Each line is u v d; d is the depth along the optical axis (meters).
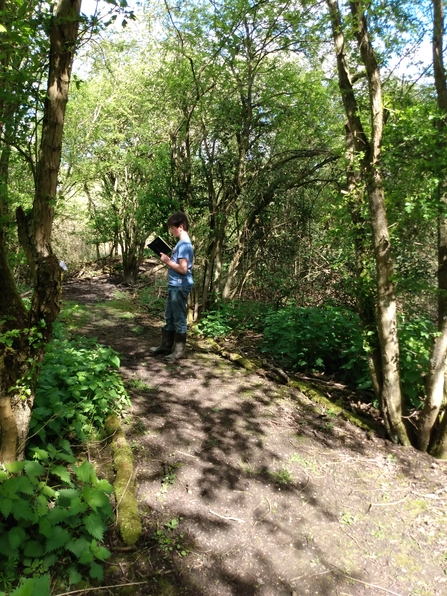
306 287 7.35
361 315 3.64
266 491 2.84
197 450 3.19
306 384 4.48
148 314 7.42
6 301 2.09
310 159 6.84
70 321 6.14
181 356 5.09
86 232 12.65
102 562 2.14
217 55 6.06
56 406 2.78
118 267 13.27
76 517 2.17
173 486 2.76
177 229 4.95
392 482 3.03
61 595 1.93
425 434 3.34
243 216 7.28
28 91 2.13
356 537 2.52
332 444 3.46
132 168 10.29
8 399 2.10
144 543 2.29
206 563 2.22
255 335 6.22
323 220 4.39
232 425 3.61
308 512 2.69
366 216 3.51
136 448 3.12
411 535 2.55
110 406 3.48
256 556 2.31
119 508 2.45
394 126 3.15
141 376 4.48
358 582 2.21
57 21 1.99
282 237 7.49
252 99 6.72
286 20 5.62
